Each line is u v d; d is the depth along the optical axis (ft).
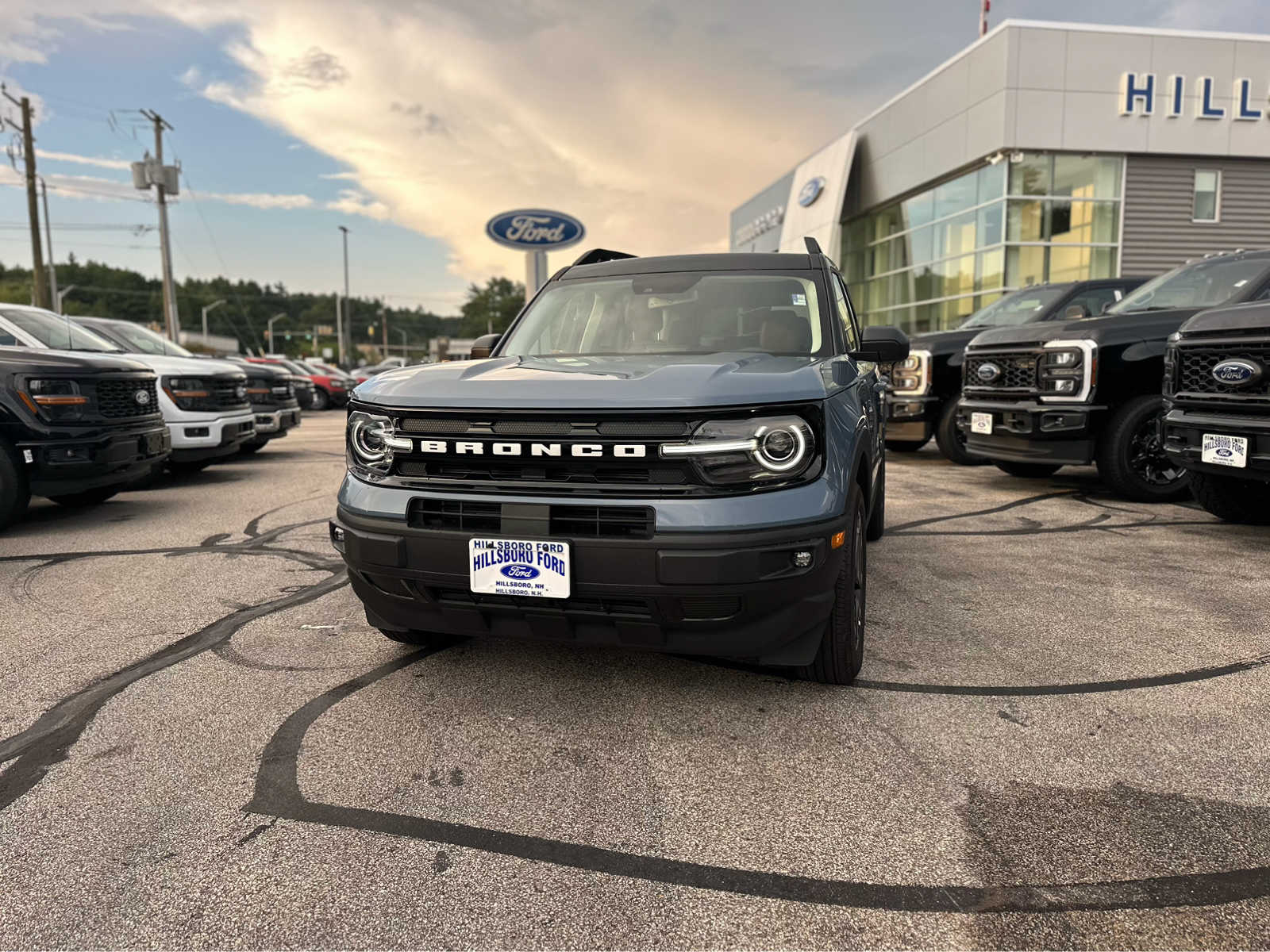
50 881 6.10
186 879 6.13
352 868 6.28
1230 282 20.31
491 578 8.11
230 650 10.96
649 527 7.82
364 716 8.96
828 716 8.91
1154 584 13.84
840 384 9.35
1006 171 58.39
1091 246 59.88
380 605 9.18
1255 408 14.73
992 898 5.91
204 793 7.36
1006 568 14.90
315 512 21.22
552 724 8.74
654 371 8.60
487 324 442.50
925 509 20.76
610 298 12.46
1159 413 20.56
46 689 9.71
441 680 9.91
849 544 8.86
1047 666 10.27
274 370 36.99
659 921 5.69
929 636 11.34
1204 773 7.64
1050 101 57.47
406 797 7.30
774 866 6.30
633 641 8.29
